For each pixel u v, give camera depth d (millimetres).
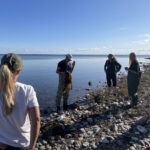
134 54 5656
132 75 5641
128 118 5012
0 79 1487
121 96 7492
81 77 17828
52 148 3559
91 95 8594
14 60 1598
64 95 6219
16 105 1548
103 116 5293
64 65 5906
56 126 4633
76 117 5383
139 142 3617
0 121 1593
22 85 1646
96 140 3805
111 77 8070
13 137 1629
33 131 1614
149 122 4582
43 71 23953
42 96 9453
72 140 3818
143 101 6379
